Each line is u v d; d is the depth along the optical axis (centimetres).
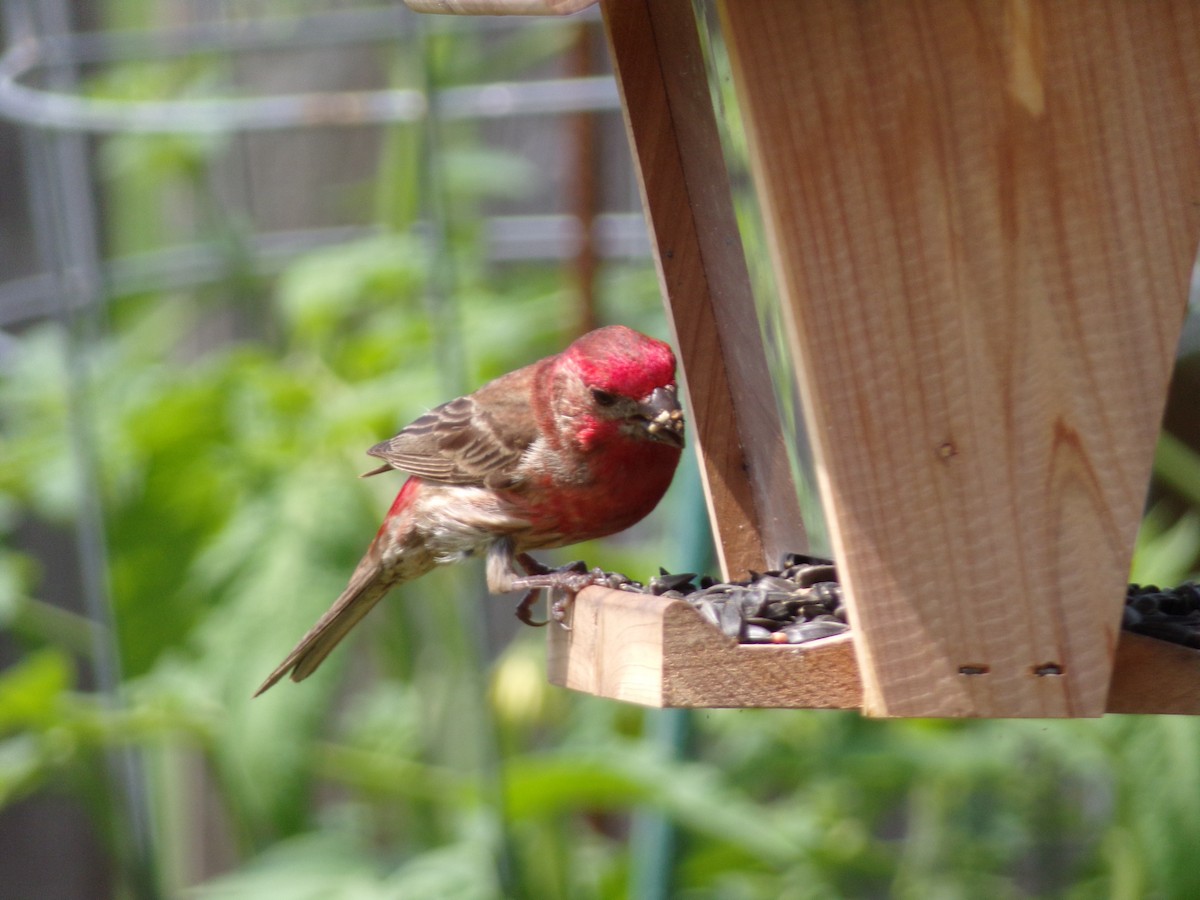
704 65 738
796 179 596
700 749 1146
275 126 1190
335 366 1217
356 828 1155
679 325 780
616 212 1445
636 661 645
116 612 1081
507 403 903
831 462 603
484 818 1024
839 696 627
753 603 669
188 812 1375
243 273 1340
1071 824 1057
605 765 951
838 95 594
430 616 1253
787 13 592
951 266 597
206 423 1125
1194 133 592
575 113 1177
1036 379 599
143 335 1341
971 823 1066
